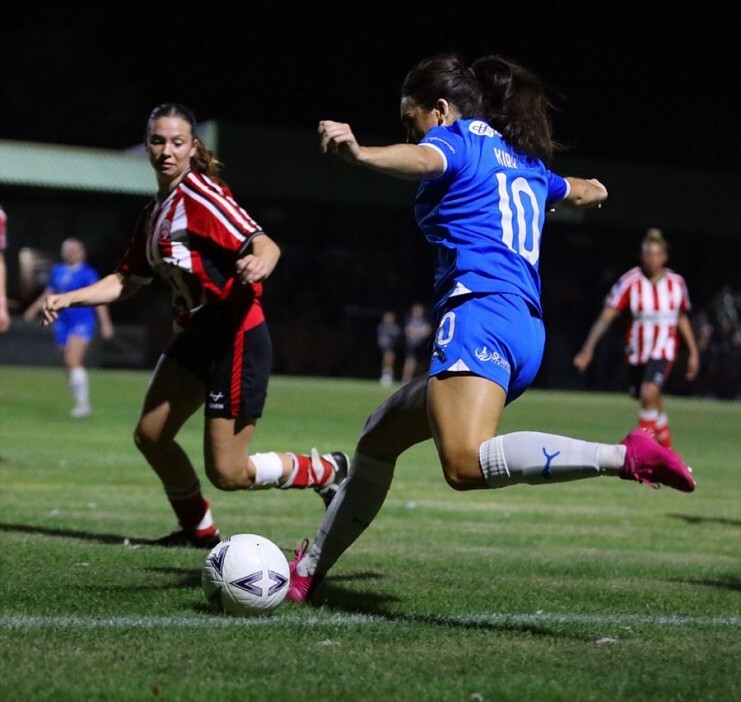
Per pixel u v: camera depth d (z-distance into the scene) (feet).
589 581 29.78
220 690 17.83
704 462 75.20
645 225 203.92
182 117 30.50
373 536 38.11
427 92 24.13
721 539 40.50
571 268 206.49
